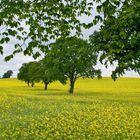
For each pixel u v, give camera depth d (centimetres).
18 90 8838
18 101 4134
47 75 7731
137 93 8238
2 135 1864
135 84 12738
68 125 2294
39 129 2156
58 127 2203
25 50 998
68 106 3697
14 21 1000
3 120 2511
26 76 11875
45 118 2584
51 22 1043
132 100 5553
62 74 7700
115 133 2030
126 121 2567
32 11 1016
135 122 2542
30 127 2180
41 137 1886
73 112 3059
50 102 4281
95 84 12888
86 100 5012
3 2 973
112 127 2269
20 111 3138
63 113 2972
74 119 2597
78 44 1044
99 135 1978
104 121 2533
